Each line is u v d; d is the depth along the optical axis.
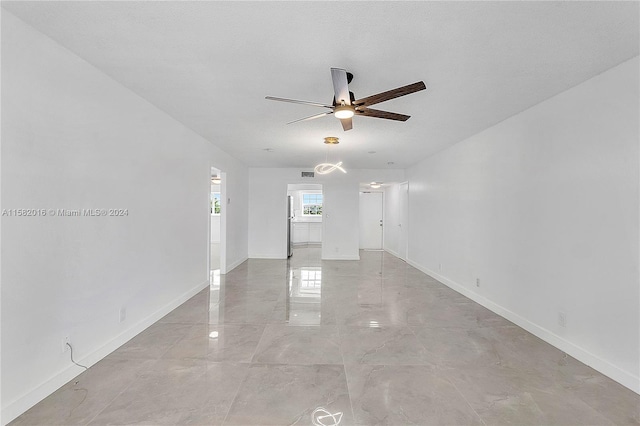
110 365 2.46
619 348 2.27
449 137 4.50
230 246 6.36
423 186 6.40
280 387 2.19
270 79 2.64
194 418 1.86
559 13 1.73
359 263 7.37
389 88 2.78
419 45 2.08
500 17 1.77
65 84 2.17
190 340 2.96
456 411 1.94
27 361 1.91
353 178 7.83
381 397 2.08
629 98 2.21
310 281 5.49
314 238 11.37
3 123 1.76
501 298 3.71
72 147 2.24
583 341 2.57
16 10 1.75
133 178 2.97
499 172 3.74
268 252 7.86
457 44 2.06
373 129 4.11
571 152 2.69
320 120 3.75
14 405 1.83
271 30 1.93
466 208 4.57
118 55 2.26
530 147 3.21
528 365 2.52
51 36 2.02
